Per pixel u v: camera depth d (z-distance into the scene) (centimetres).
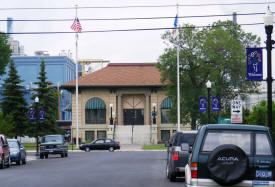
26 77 10919
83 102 8581
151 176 2280
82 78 8662
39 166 3147
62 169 2778
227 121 3809
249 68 1877
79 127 8519
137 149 6425
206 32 6388
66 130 9462
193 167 1084
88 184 1886
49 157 4875
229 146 1050
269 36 1831
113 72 8819
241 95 6234
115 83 8488
